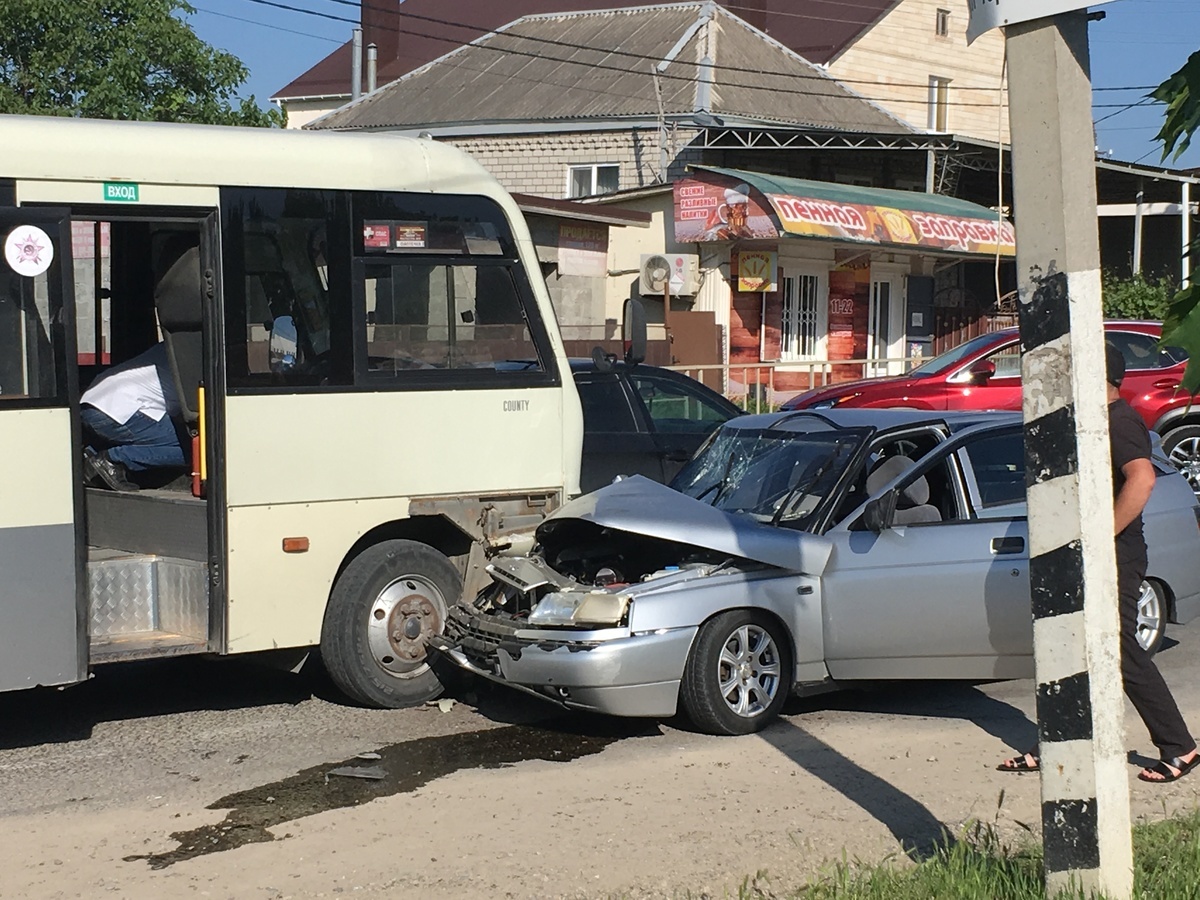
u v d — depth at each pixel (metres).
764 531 7.05
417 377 7.48
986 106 37.62
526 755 6.66
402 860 5.20
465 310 7.69
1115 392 5.96
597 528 7.52
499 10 39.31
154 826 5.62
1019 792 6.04
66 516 6.50
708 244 23.44
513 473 7.81
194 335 7.11
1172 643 9.18
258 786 6.16
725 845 5.34
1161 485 8.20
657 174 26.09
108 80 21.86
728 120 25.61
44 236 6.46
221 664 8.71
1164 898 4.51
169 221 6.83
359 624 7.33
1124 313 23.73
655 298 23.58
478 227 7.75
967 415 7.76
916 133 25.55
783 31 35.06
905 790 6.05
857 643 7.11
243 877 5.04
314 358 7.18
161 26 22.36
